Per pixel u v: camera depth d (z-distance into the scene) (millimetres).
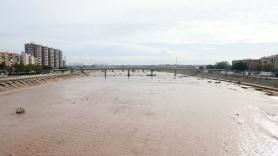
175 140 29266
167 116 41844
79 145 27594
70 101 58031
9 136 31000
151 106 51281
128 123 37156
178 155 24719
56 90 82062
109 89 85312
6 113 44469
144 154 24938
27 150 26219
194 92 78688
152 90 83375
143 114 43375
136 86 98438
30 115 42719
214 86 103250
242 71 164500
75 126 35469
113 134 31578
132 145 27547
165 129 33875
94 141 28906
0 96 66875
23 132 32688
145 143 28219
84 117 41062
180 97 65812
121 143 28234
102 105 52438
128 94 71500
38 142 28688
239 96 69250
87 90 81938
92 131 32938
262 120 38906
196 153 25250
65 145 27641
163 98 63469
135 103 55125
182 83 119500
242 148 26703
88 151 25781
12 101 58125
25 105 52594
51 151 25875
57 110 47000
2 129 34125
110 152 25469
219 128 34344
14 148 26828
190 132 32469
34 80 104062
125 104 53750
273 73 132375
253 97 67250
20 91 78500
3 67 134750
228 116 41844
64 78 147125
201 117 41156
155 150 26047
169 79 155375
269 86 96375
